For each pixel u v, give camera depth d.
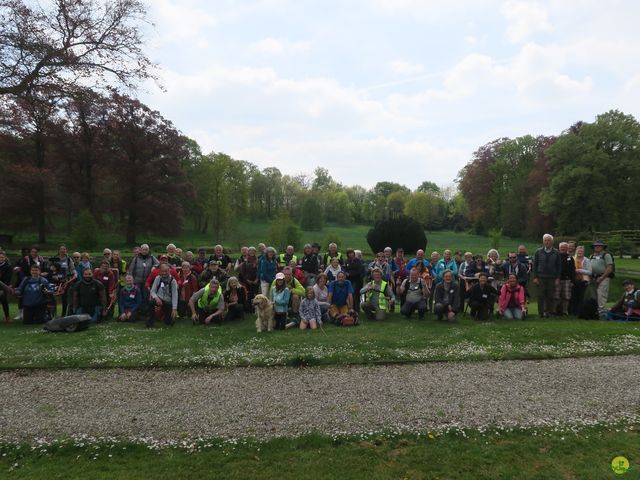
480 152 72.00
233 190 70.44
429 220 91.06
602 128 46.19
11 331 10.88
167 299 11.52
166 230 43.25
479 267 13.71
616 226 45.78
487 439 5.45
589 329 10.66
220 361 8.34
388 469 4.83
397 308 14.66
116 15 18.00
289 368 8.13
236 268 13.62
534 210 54.97
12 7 16.25
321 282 12.11
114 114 37.44
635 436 5.55
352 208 107.69
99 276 12.87
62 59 17.20
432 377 7.63
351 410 6.24
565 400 6.64
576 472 4.78
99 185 42.28
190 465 4.89
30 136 34.78
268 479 4.64
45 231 40.88
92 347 9.20
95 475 4.71
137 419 5.97
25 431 5.64
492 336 10.12
